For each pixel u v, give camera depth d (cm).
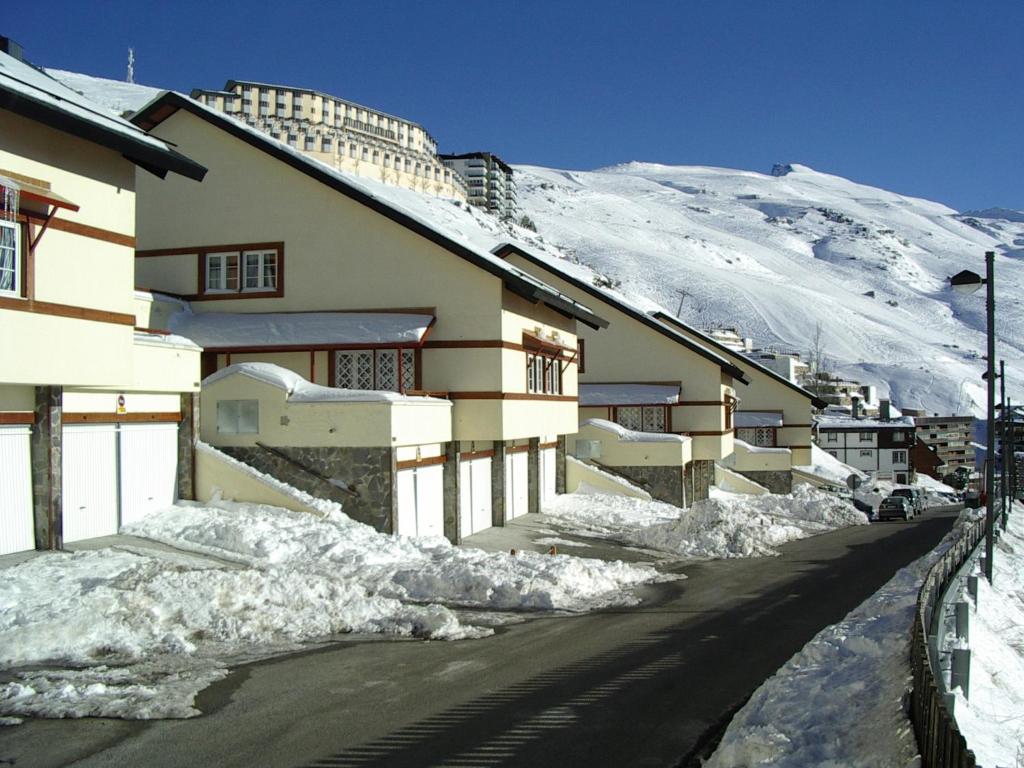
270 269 2672
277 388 2188
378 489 2125
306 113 17038
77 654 1179
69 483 1752
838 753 838
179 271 2719
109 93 17275
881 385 17238
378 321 2525
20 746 870
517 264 4350
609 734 952
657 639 1427
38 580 1397
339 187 2594
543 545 2608
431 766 850
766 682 1127
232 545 1817
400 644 1338
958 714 1040
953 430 12450
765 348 18612
